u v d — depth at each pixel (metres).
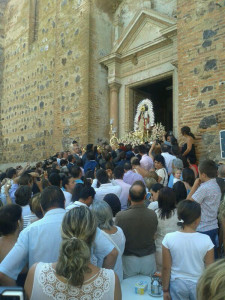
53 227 2.80
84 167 8.05
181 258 2.94
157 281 3.31
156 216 3.85
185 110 9.47
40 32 20.30
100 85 15.24
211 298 1.17
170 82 16.12
